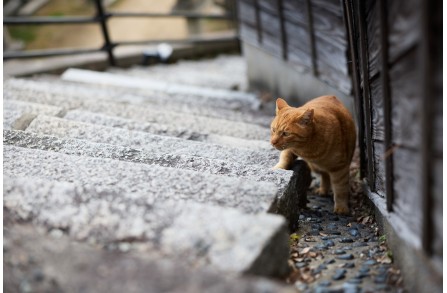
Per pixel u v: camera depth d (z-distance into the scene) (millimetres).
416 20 1016
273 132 1528
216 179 1256
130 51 3350
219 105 2453
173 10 4367
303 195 1572
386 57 1162
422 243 1060
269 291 985
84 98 2117
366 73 1363
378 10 1182
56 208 1148
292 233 1383
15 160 1324
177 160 1422
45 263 1047
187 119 1948
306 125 1458
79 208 1146
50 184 1190
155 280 1012
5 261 1053
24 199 1164
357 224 1444
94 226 1115
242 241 1073
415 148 1069
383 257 1250
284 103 1584
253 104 2531
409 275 1135
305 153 1513
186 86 2734
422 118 1000
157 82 2721
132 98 2305
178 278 1012
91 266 1039
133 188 1232
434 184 1015
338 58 1848
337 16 1793
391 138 1202
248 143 1724
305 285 1154
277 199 1238
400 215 1188
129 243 1089
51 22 2740
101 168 1302
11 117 1713
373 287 1155
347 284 1154
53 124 1660
